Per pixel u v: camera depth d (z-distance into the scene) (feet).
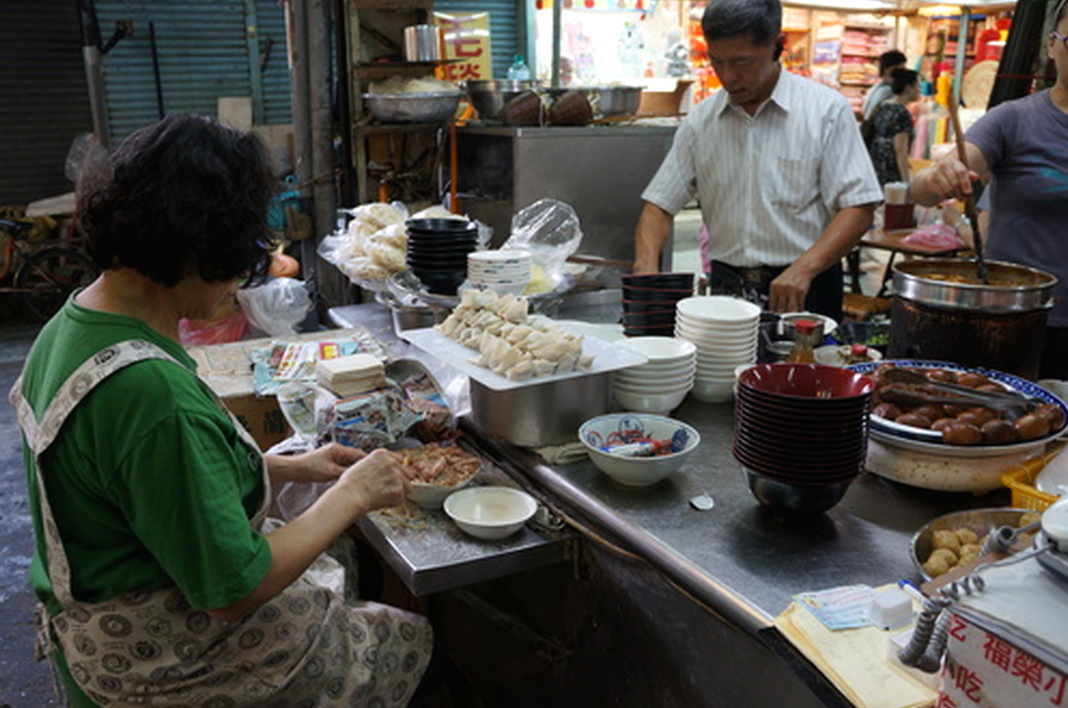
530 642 6.06
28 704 8.40
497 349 5.46
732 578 4.13
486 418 5.70
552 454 5.51
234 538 3.67
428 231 7.61
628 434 5.54
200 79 22.04
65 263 20.93
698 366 6.30
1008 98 11.12
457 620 7.78
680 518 4.74
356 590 6.05
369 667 4.91
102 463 3.59
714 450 5.64
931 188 6.58
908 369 5.29
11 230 20.85
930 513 4.75
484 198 12.03
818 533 4.56
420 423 6.22
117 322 3.80
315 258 14.62
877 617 3.62
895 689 3.27
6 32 21.40
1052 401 5.02
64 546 3.82
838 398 4.32
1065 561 2.81
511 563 5.03
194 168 3.55
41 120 22.33
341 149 13.73
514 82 11.96
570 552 5.29
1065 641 2.61
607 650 5.48
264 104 22.80
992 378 5.31
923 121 21.48
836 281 9.65
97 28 20.51
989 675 2.79
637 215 12.05
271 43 22.36
